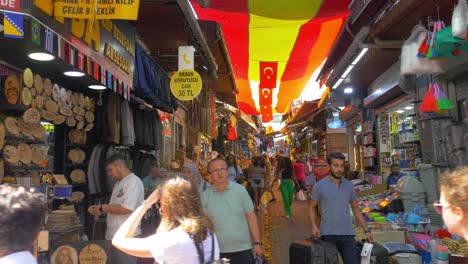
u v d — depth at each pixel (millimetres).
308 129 31719
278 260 6852
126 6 3318
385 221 6172
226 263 2314
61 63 4328
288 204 11500
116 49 4781
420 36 4867
